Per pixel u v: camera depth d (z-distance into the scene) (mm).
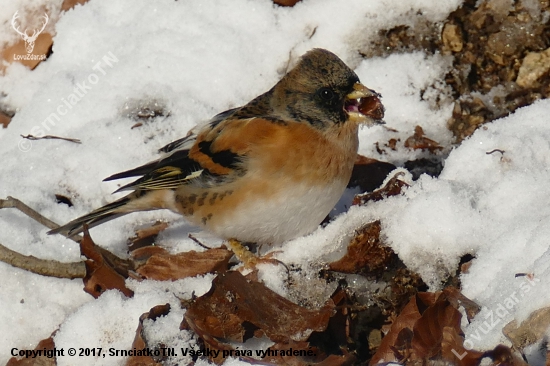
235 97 12594
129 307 9555
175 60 12836
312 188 9664
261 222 9789
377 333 9508
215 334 9125
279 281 9789
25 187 11680
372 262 9820
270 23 12969
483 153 10500
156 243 11008
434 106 12148
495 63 12258
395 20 12656
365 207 10125
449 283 9516
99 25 13359
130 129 12312
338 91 9711
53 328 9867
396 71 12367
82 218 10531
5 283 10125
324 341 9117
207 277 10148
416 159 11812
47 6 13297
